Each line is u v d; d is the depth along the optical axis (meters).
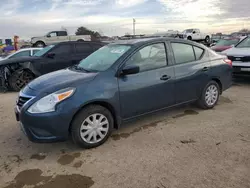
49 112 2.89
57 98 2.93
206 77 4.46
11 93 6.88
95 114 3.20
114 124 3.51
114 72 3.36
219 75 4.69
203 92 4.50
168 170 2.67
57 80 3.31
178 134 3.61
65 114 2.93
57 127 2.93
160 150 3.13
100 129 3.28
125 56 3.50
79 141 3.11
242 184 2.38
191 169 2.67
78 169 2.76
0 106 5.43
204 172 2.60
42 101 2.94
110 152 3.12
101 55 3.96
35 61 7.23
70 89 3.01
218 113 4.48
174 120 4.18
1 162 2.96
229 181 2.43
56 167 2.82
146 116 4.15
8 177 2.64
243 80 7.73
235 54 6.74
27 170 2.77
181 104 4.22
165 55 3.92
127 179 2.54
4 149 3.30
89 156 3.04
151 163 2.82
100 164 2.84
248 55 6.45
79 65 4.10
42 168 2.81
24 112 2.97
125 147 3.24
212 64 4.57
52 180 2.57
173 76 3.95
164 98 3.89
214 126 3.87
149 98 3.69
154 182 2.46
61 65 7.70
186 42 4.27
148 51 3.74
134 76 3.51
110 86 3.26
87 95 3.06
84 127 3.13
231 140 3.35
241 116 4.29
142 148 3.20
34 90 3.18
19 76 7.06
